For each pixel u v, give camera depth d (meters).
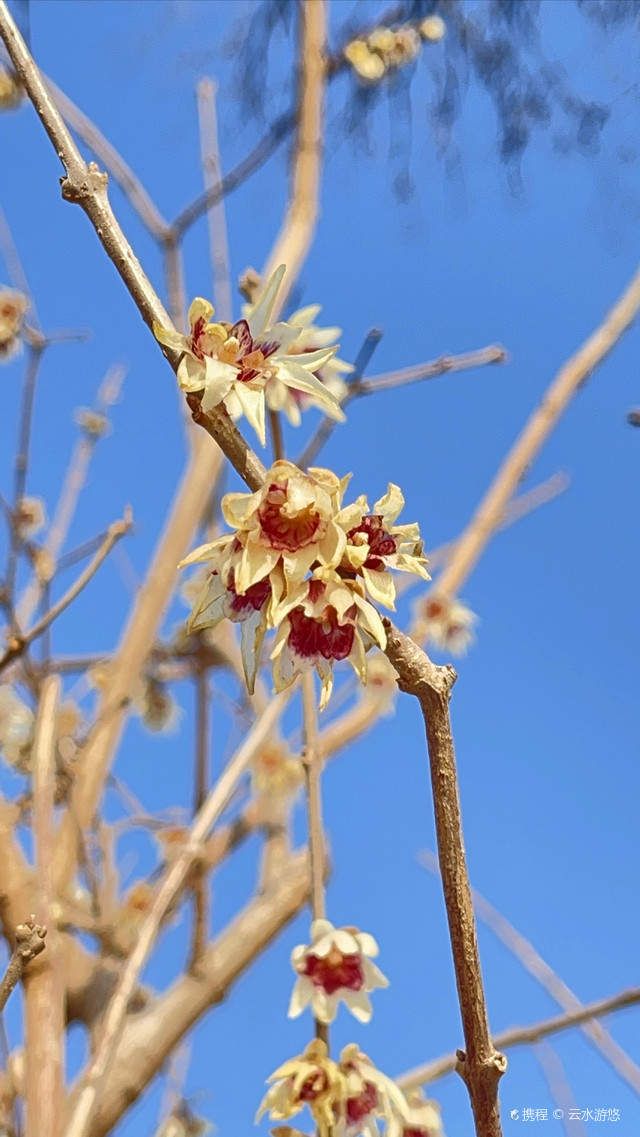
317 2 0.68
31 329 0.55
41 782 0.42
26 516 0.65
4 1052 0.41
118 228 0.31
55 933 0.43
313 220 0.65
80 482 0.63
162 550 0.64
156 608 0.62
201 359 0.31
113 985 0.55
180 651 0.65
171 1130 0.52
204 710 0.57
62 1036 0.42
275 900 0.61
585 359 0.79
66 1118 0.40
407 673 0.29
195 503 0.64
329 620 0.29
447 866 0.29
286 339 0.32
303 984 0.40
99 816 0.57
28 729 0.60
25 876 0.51
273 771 0.66
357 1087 0.38
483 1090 0.29
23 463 0.51
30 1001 0.42
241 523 0.30
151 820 0.59
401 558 0.30
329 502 0.29
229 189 0.61
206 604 0.31
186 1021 0.55
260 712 0.61
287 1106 0.38
